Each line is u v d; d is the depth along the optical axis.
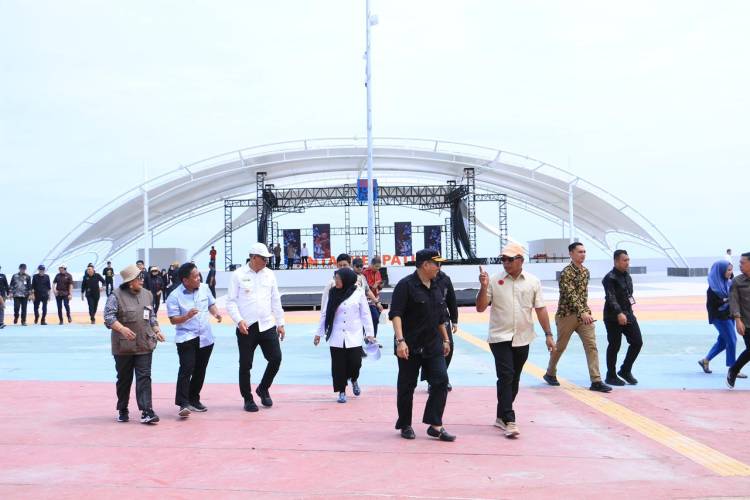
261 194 50.25
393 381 9.72
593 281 48.12
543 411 7.39
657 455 5.64
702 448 5.84
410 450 5.86
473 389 8.83
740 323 8.36
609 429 6.56
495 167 48.84
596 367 8.60
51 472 5.26
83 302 35.50
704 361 9.99
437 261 6.19
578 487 4.80
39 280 20.89
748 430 6.48
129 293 7.08
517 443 6.07
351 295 8.20
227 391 8.98
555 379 9.05
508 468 5.29
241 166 47.09
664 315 20.03
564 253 51.25
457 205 49.59
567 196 51.22
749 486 4.80
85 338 16.75
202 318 7.53
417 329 6.22
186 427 6.82
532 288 6.64
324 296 8.44
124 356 7.06
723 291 9.52
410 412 6.30
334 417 7.27
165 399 8.46
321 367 11.23
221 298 34.81
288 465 5.42
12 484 4.95
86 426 6.89
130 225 53.97
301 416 7.33
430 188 50.47
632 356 9.04
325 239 49.38
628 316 8.89
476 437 6.30
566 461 5.48
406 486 4.86
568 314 8.68
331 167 53.16
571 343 14.06
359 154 47.84
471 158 47.62
